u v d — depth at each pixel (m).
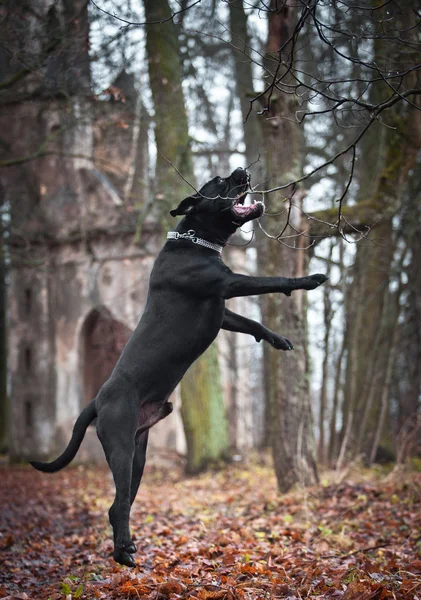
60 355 19.42
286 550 6.34
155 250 18.31
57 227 19.28
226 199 5.01
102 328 19.53
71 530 8.84
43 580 5.95
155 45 14.37
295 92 5.42
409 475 9.63
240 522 8.11
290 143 10.09
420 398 17.25
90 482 15.05
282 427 10.12
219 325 5.01
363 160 15.23
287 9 9.23
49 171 19.38
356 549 6.37
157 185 14.62
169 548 6.84
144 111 15.22
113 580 5.21
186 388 15.60
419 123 9.77
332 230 9.95
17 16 10.05
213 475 14.66
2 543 7.56
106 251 18.86
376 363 13.55
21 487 14.15
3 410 24.06
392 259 14.53
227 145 19.67
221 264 5.01
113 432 4.80
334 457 13.16
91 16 9.94
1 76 13.40
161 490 13.07
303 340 10.20
